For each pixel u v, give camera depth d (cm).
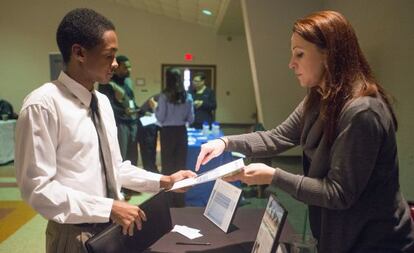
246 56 977
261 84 469
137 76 966
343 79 96
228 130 966
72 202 95
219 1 632
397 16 259
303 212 325
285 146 140
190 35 963
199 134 446
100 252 97
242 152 142
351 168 90
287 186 100
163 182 135
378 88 99
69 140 102
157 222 126
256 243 117
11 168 532
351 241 99
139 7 920
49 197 93
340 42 96
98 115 114
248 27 448
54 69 408
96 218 97
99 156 112
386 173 97
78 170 104
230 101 996
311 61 99
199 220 156
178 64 972
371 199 97
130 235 109
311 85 107
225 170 112
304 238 112
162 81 973
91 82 110
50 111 98
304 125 119
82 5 912
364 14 323
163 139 373
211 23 904
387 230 98
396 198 100
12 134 578
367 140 90
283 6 439
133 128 405
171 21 952
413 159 237
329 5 425
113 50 105
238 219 158
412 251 100
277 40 448
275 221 105
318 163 103
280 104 477
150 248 127
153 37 956
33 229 306
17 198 388
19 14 885
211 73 982
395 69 261
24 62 898
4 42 890
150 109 473
